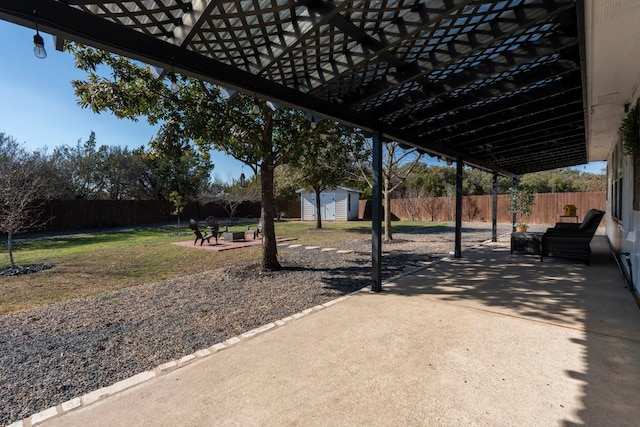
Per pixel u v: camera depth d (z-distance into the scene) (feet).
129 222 61.16
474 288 14.73
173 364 8.13
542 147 23.50
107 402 6.57
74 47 12.74
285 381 7.20
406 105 12.59
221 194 65.51
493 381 7.04
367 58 8.61
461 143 19.99
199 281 17.21
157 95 14.55
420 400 6.41
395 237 37.37
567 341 8.95
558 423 5.68
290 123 18.20
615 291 13.78
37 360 8.53
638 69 10.21
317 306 12.57
